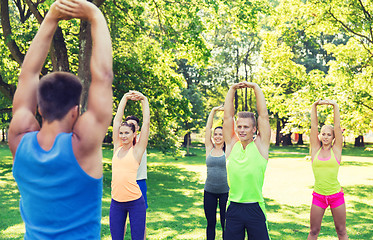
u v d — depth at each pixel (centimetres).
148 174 1864
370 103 1443
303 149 4334
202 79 4331
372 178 1712
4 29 1275
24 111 154
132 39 1617
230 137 402
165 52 1602
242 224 376
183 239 624
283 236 657
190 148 4312
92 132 137
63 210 138
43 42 157
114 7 1343
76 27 1538
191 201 1107
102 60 141
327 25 1523
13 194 1110
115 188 455
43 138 143
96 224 147
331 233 678
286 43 1608
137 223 448
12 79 1530
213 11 1289
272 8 1302
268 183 1547
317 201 544
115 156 468
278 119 4672
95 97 139
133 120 539
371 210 959
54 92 143
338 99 1404
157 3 1334
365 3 1458
